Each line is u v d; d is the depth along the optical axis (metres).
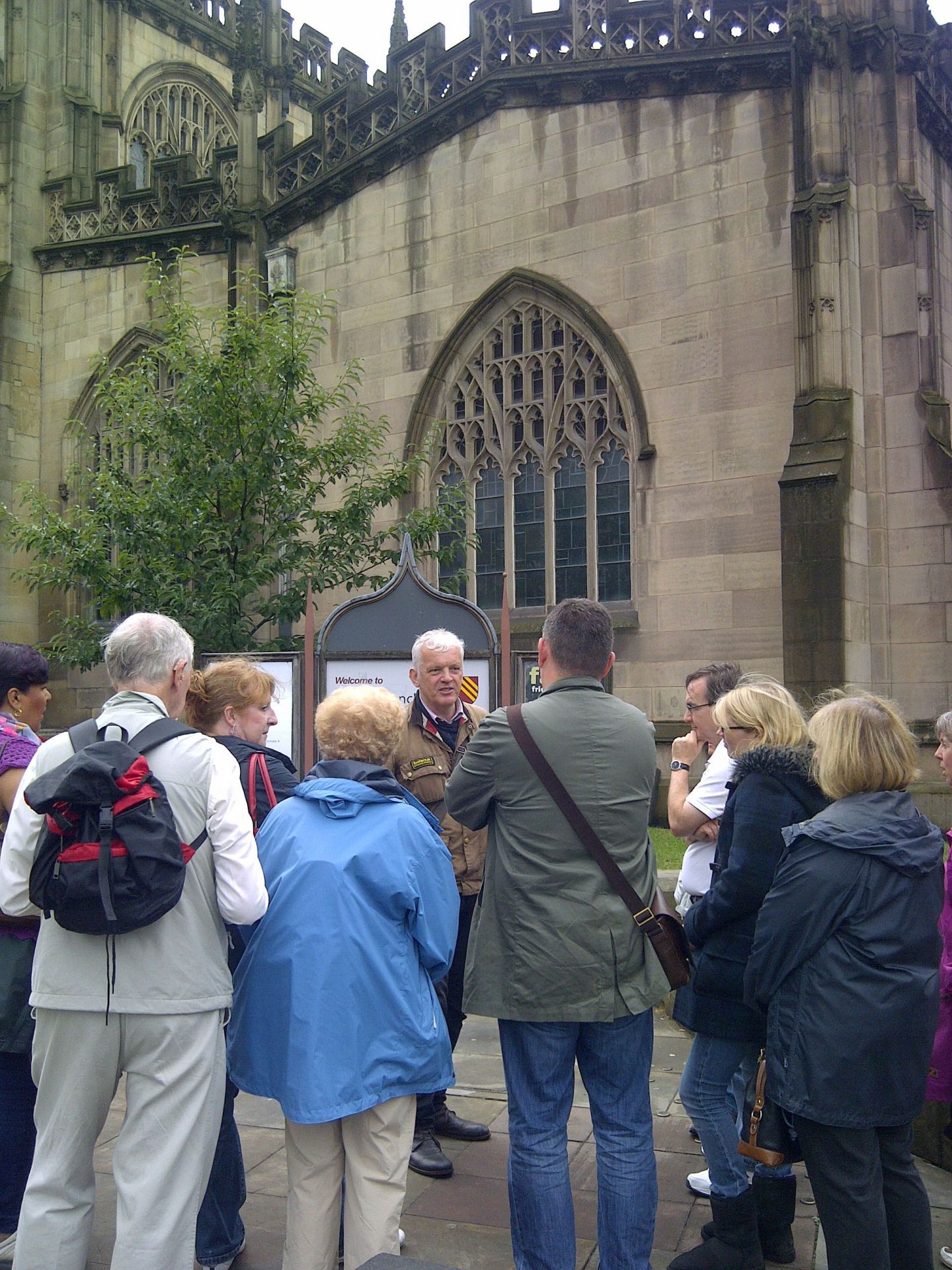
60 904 2.89
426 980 3.39
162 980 3.05
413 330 16.59
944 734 4.17
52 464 20.86
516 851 3.42
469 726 5.15
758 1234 3.74
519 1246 3.36
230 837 3.13
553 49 15.23
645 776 3.51
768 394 13.44
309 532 16.50
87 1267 3.76
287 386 11.59
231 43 30.70
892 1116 3.08
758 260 13.58
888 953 3.09
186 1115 3.06
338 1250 3.67
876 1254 3.05
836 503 12.22
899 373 12.90
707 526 13.81
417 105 16.61
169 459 11.84
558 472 15.43
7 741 3.91
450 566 16.42
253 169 18.39
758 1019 3.62
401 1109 3.30
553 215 15.21
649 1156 3.39
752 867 3.51
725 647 13.62
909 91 13.09
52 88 21.83
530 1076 3.39
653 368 14.32
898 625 12.77
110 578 11.44
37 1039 3.14
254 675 4.17
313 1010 3.14
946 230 15.16
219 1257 3.71
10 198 20.92
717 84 13.89
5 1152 3.84
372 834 3.30
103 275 20.41
